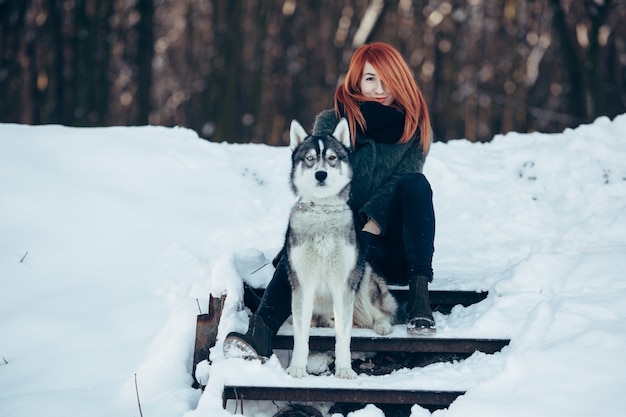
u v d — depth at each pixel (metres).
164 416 4.15
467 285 5.11
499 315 4.56
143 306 5.50
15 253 6.11
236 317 4.60
